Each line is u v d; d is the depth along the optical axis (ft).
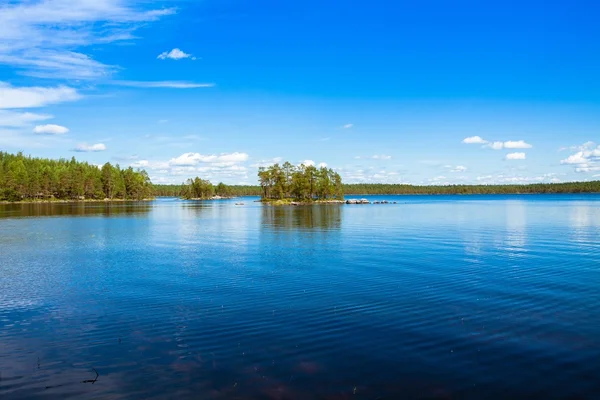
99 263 101.14
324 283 76.54
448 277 80.38
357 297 66.28
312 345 46.60
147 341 48.67
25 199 645.92
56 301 66.44
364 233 165.17
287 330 51.55
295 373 39.78
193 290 72.59
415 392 36.01
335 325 53.06
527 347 45.09
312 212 352.08
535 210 332.19
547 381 37.65
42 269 93.56
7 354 45.44
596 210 323.78
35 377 39.93
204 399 35.35
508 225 194.59
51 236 162.81
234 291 71.41
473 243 130.82
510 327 51.37
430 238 145.59
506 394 35.53
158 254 115.34
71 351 46.06
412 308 59.93
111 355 44.83
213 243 139.23
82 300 66.90
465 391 36.09
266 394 35.99
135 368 41.52
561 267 89.45
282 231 178.81
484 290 69.87
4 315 59.41
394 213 318.04
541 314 56.49
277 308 60.85
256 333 50.70
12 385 38.37
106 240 149.89
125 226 211.41
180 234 170.30
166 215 316.19
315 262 99.25
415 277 80.64
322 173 641.81
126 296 69.00
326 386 37.22
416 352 44.24
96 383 38.55
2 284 78.64
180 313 59.16
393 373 39.50
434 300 63.98
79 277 84.64
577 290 69.31
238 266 95.25
